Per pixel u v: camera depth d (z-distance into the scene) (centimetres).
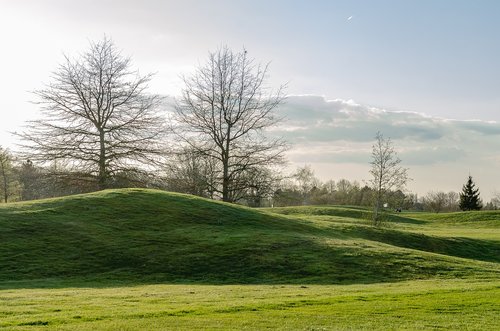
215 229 3600
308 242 3356
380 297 1852
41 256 2836
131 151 5509
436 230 5978
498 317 1511
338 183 16050
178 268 2817
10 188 8331
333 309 1598
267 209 7362
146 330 1258
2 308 1578
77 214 3584
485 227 7069
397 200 5028
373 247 3350
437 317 1496
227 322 1367
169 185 5784
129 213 3734
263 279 2669
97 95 5525
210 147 5781
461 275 2759
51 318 1398
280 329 1295
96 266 2792
